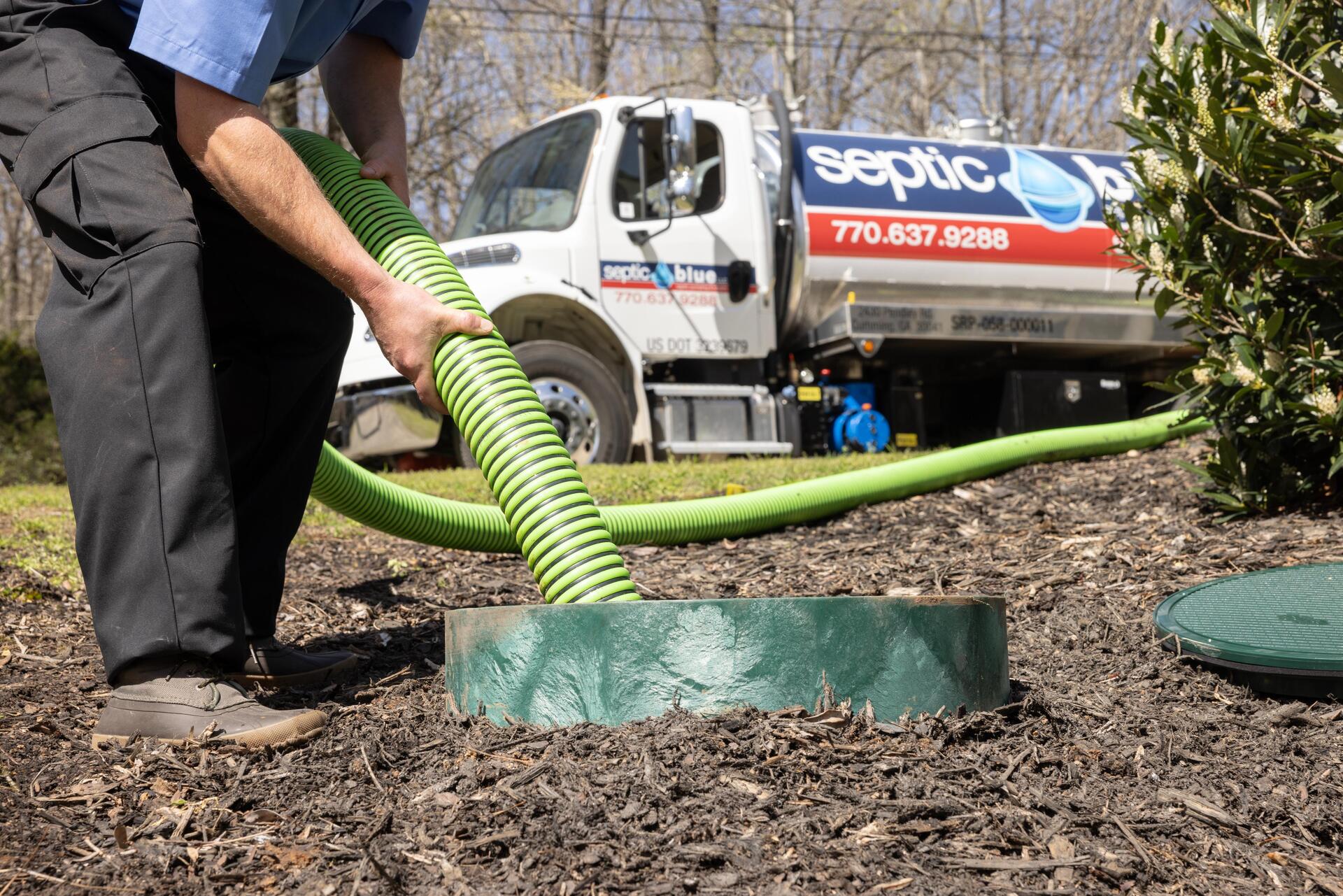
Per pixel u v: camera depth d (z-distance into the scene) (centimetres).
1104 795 189
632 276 838
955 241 930
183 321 199
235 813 179
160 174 203
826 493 497
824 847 163
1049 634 299
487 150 2161
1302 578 298
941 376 1049
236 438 255
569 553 214
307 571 421
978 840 169
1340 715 234
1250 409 401
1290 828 185
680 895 151
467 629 213
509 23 2255
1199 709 240
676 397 859
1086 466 588
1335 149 344
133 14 213
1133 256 416
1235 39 349
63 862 163
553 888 152
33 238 2355
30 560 417
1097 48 2450
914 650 202
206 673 207
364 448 811
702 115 869
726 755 184
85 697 248
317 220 206
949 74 2642
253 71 201
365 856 163
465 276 806
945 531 456
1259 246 385
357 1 234
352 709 231
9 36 207
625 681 196
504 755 191
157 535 199
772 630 196
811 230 894
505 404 218
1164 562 361
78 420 201
